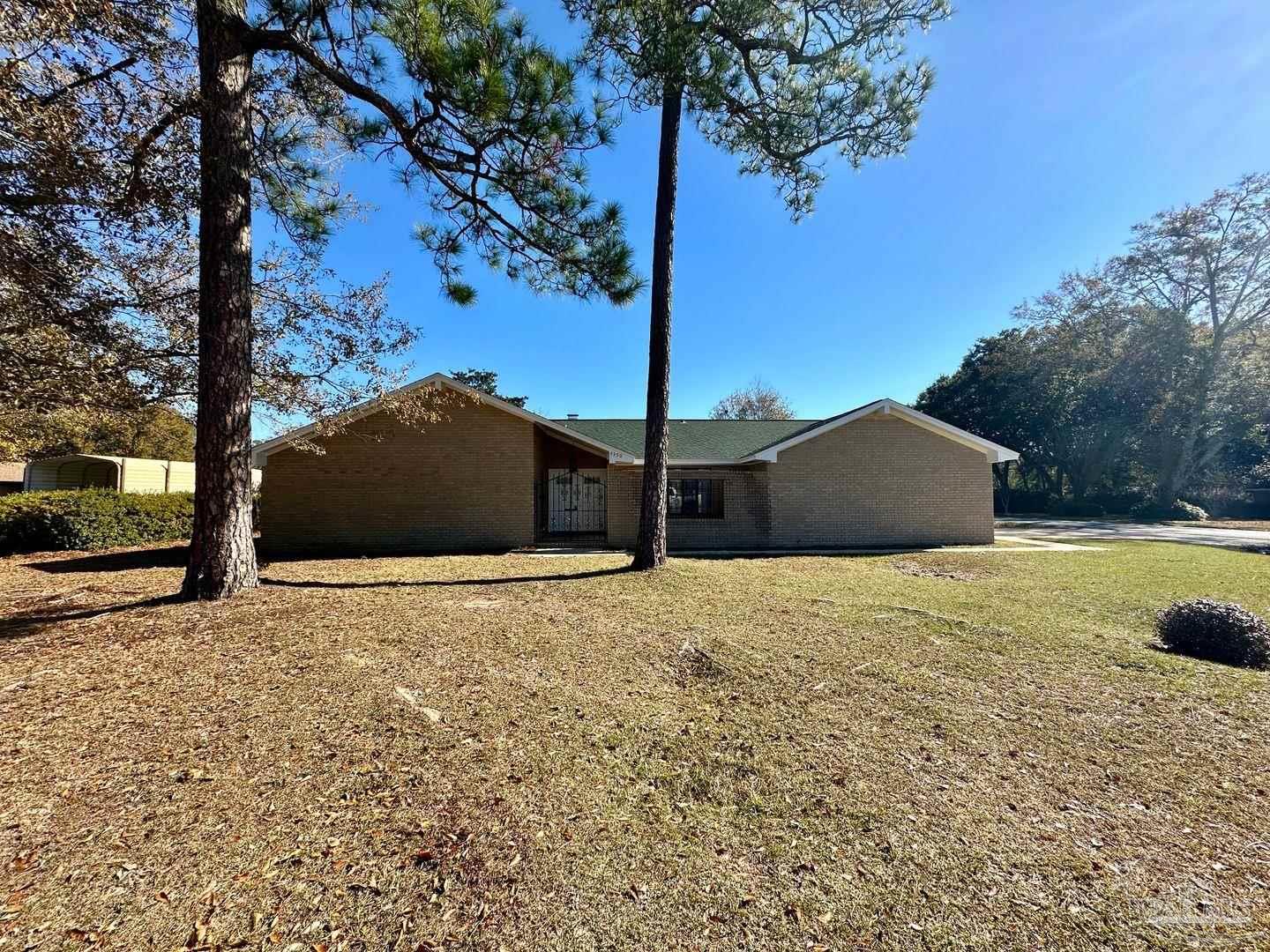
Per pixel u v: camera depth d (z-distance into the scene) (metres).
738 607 6.52
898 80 7.40
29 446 7.31
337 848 2.30
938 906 2.04
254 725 3.35
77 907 1.96
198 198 5.84
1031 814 2.62
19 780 2.72
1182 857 2.32
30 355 4.93
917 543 14.26
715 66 6.77
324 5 5.54
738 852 2.34
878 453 14.30
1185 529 20.12
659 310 8.90
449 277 7.72
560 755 3.12
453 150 6.29
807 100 7.72
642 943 1.87
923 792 2.81
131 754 2.99
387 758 3.02
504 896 2.07
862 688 4.16
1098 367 29.08
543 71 5.48
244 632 4.98
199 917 1.93
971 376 35.66
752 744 3.29
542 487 15.59
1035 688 4.17
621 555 11.55
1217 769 3.03
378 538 12.86
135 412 6.42
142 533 13.47
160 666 4.21
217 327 5.85
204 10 5.52
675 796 2.75
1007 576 8.98
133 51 4.68
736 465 14.63
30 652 4.43
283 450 12.75
